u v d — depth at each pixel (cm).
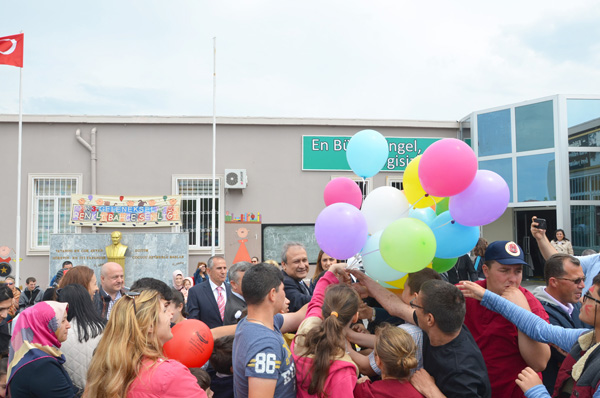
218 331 312
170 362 201
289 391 224
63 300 299
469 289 262
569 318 305
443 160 258
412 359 222
